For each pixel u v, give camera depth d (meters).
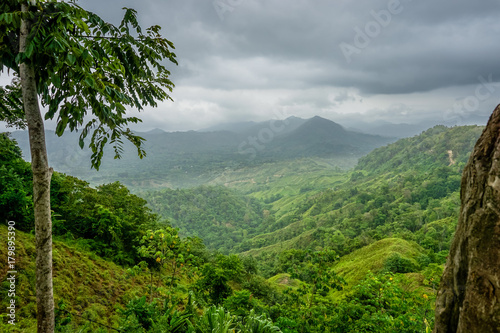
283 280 35.16
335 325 6.31
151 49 3.31
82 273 7.77
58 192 11.71
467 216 2.08
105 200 14.62
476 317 1.73
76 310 6.16
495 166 1.85
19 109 3.94
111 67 3.04
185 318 5.43
